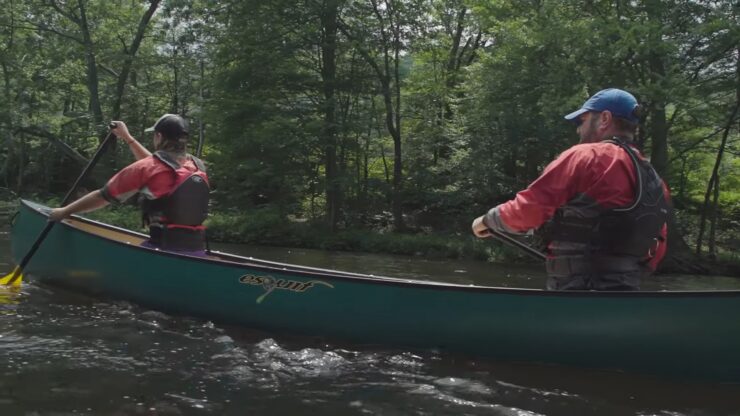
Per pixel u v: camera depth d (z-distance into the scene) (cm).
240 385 273
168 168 394
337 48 1558
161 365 296
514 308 303
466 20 1714
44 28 1847
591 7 1202
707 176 1781
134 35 2030
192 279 378
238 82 1560
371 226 1681
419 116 1777
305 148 1566
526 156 1617
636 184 263
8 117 1811
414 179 1734
